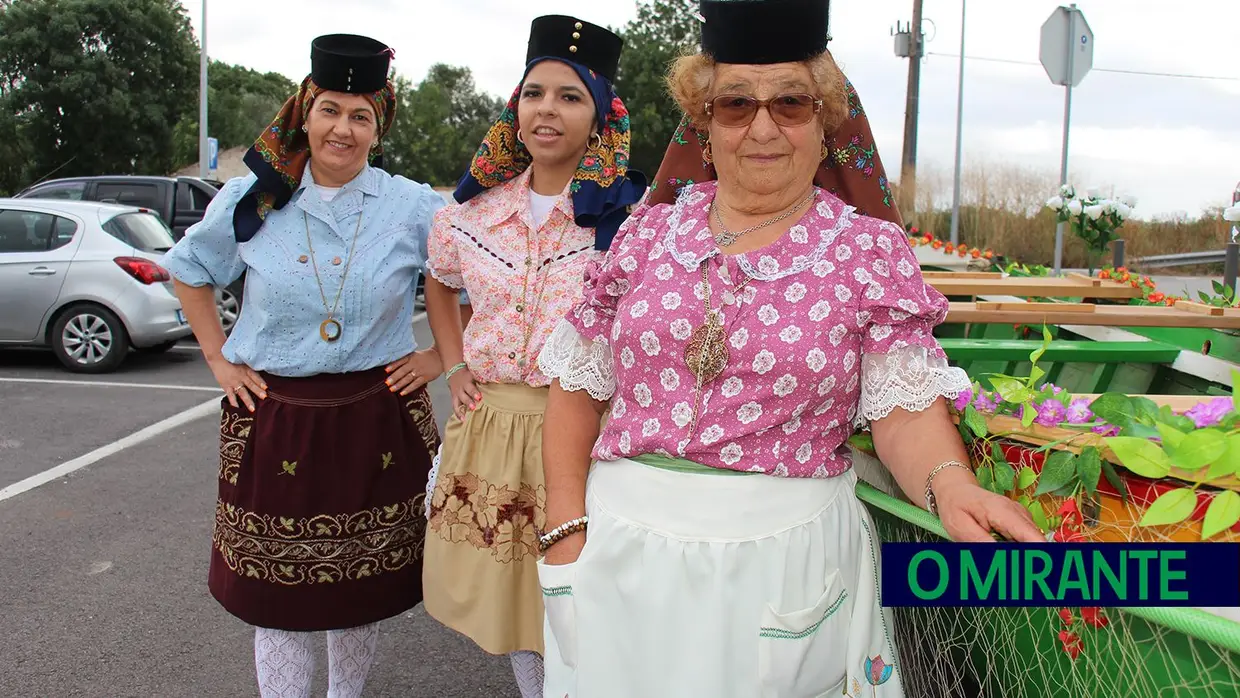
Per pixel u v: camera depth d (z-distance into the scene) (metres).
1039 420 1.52
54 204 7.98
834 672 1.59
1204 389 2.62
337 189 2.43
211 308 2.50
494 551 2.27
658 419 1.60
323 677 3.09
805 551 1.54
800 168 1.60
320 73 2.26
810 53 1.56
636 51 30.22
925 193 13.66
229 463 2.42
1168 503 1.28
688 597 1.56
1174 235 13.69
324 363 2.34
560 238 2.28
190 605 3.53
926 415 1.54
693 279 1.58
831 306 1.52
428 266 2.45
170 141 31.02
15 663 3.09
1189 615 1.23
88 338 7.79
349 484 2.37
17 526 4.32
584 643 1.66
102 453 5.50
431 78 59.66
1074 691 1.53
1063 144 6.87
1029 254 13.01
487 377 2.29
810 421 1.56
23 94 28.27
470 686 3.06
